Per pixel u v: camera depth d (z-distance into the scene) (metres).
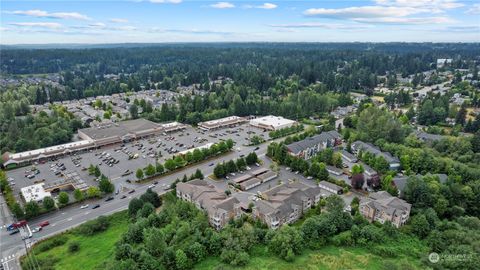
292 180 152.25
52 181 151.12
